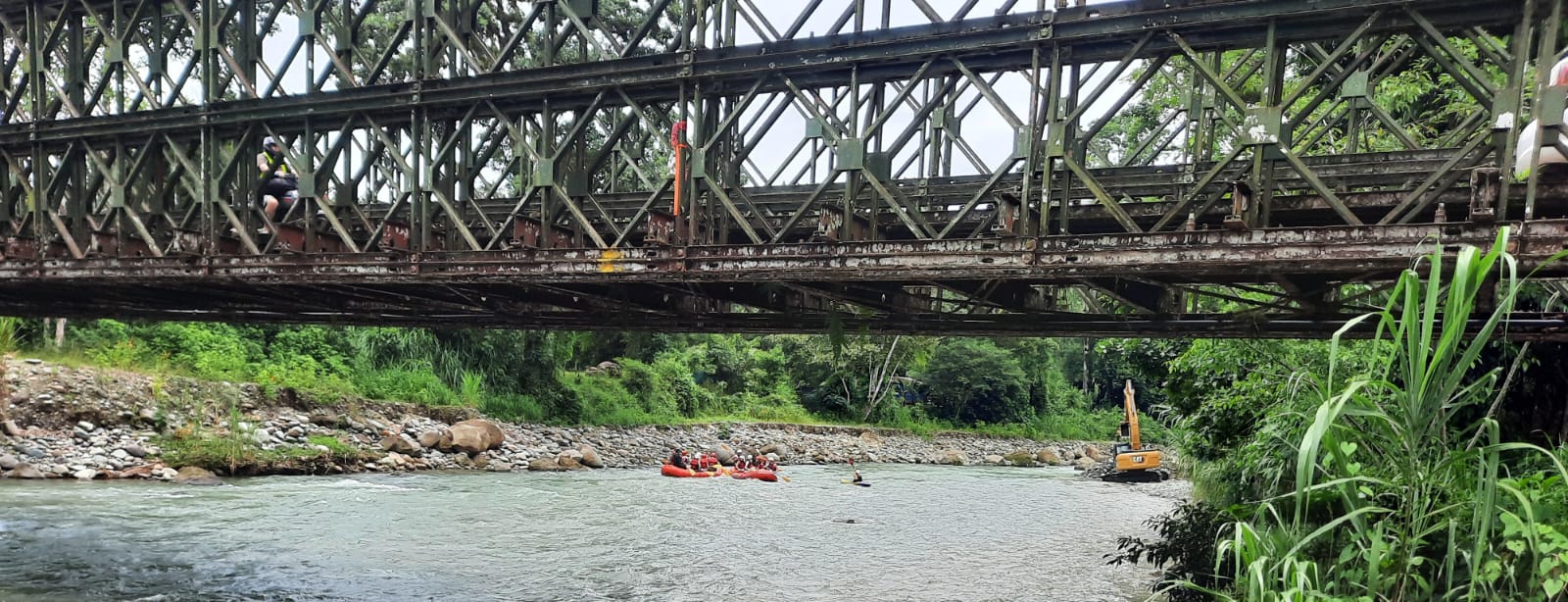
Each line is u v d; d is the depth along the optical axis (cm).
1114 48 772
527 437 3011
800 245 844
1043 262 755
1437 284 429
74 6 1310
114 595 1030
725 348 4850
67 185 1307
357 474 2269
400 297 1237
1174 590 905
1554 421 896
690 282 930
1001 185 1212
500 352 3434
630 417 3675
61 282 1211
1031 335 1037
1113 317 984
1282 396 905
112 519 1466
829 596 1138
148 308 1510
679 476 2602
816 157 915
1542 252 601
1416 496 506
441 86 1030
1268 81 703
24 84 1320
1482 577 481
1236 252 689
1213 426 1162
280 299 1310
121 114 1203
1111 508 2123
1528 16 625
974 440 4625
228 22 1153
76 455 1911
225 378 2488
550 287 1059
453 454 2616
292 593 1072
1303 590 474
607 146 978
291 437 2323
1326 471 592
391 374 3033
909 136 863
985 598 1132
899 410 4881
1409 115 1541
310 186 1080
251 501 1717
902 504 2136
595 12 1034
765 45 886
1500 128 629
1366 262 650
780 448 3684
